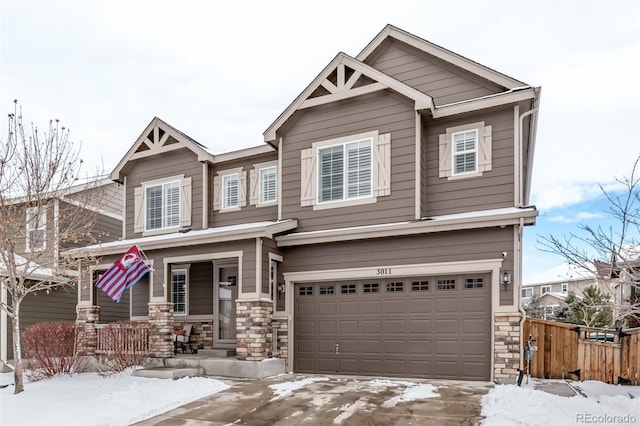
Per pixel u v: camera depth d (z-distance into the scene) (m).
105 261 13.57
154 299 12.70
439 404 7.89
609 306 7.36
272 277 12.49
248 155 14.37
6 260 9.76
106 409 7.93
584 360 10.45
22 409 8.02
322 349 11.83
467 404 7.86
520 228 9.97
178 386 9.70
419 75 12.40
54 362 11.89
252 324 11.26
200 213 14.73
